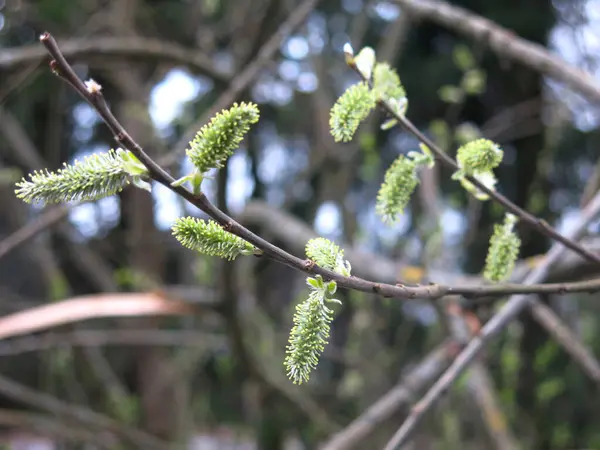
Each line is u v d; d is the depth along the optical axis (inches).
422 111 64.5
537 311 31.7
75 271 65.2
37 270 62.9
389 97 14.1
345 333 60.8
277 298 67.9
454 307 29.1
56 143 57.1
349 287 11.6
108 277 54.5
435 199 38.7
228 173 28.3
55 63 10.0
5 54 31.1
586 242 27.3
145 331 52.0
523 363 47.5
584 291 14.3
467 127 42.8
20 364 69.0
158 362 58.0
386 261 32.8
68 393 57.2
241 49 40.6
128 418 51.1
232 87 32.8
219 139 10.4
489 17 58.1
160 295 34.1
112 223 62.7
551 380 47.2
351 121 13.2
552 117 54.2
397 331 55.9
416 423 17.8
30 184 10.2
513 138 55.7
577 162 58.9
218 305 35.5
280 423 46.7
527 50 27.7
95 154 10.4
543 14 56.0
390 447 17.5
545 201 50.9
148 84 52.1
